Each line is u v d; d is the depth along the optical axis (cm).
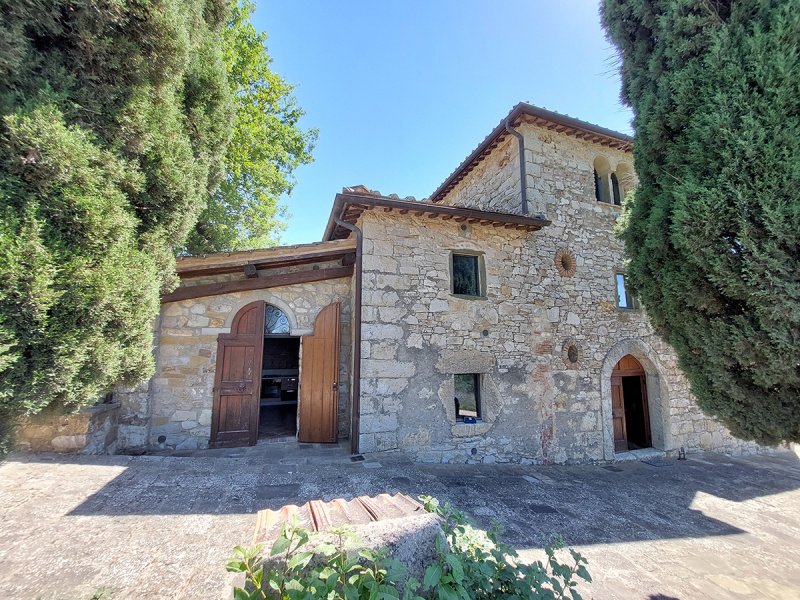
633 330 830
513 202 791
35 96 241
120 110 291
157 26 308
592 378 768
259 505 359
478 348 670
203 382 627
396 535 160
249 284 652
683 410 855
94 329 263
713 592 311
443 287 661
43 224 233
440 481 496
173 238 381
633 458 788
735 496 592
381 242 628
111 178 276
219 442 620
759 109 271
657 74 359
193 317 636
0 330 211
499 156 858
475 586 162
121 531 292
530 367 709
